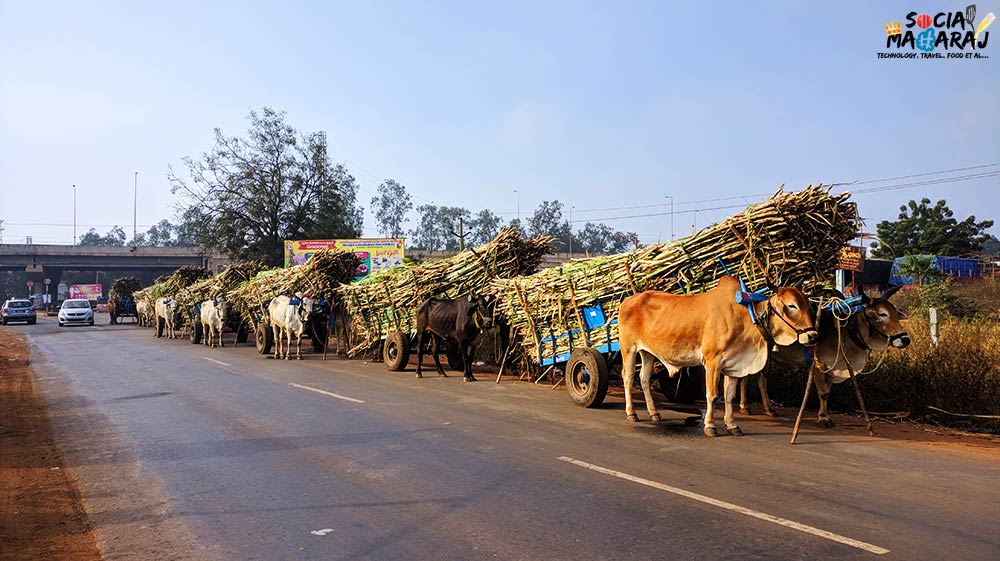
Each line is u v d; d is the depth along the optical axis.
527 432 7.78
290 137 38.69
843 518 4.79
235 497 5.55
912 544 4.30
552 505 5.16
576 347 10.27
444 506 5.20
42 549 4.58
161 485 5.96
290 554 4.34
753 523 4.70
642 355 8.45
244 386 11.84
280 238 38.16
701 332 7.59
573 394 9.77
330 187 39.38
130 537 4.75
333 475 6.11
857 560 4.06
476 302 12.24
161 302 26.53
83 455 7.15
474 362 16.02
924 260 25.39
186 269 29.11
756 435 7.60
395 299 14.60
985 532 4.50
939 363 9.30
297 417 8.85
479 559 4.18
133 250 65.75
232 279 23.22
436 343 13.51
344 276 18.05
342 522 4.91
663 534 4.52
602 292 9.53
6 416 9.52
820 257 8.27
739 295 7.32
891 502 5.14
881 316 7.52
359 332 16.50
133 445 7.51
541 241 13.33
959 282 26.44
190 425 8.48
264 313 18.77
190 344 22.86
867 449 6.89
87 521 5.13
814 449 6.89
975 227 38.09
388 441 7.40
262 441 7.50
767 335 7.29
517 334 12.11
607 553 4.23
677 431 7.82
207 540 4.64
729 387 7.61
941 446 7.05
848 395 9.41
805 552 4.18
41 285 87.75
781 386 10.08
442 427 8.12
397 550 4.37
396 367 14.26
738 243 8.13
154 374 13.90
